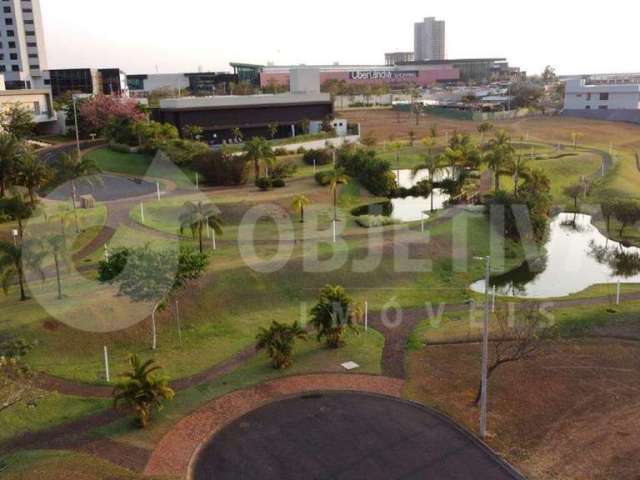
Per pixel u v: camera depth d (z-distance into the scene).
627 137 120.75
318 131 116.62
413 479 25.22
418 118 146.88
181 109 104.00
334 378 33.88
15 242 43.22
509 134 123.50
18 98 104.94
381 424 29.30
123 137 93.44
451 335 38.97
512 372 33.88
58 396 31.89
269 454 27.09
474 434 28.23
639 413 29.66
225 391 32.59
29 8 157.75
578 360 35.16
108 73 169.50
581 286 49.28
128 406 29.72
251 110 112.69
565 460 26.31
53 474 25.36
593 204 72.44
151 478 25.30
